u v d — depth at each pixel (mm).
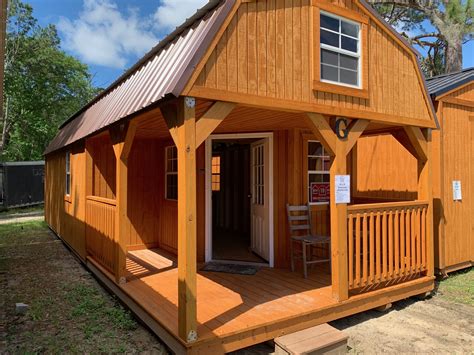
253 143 6570
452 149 6375
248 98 3457
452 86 6227
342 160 4277
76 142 7340
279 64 3717
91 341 3830
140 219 7301
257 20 3580
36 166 19875
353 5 4410
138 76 4750
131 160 7207
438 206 6090
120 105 4723
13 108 22094
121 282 4883
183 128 3119
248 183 9156
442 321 4461
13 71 21359
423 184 5301
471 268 6926
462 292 5559
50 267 7043
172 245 6883
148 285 4836
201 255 6148
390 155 6785
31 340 3861
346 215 4289
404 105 4969
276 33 3715
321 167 6148
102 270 5535
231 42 3383
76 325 4250
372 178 7125
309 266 5875
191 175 3154
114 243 5074
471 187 6766
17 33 21922
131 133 4453
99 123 5512
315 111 3980
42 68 22219
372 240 4547
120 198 4852
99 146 7016
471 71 7055
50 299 5156
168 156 7172
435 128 5387
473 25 12969
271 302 4145
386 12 15938
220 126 5504
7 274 6527
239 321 3559
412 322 4434
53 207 11141
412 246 5023
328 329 3678
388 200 6781
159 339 3826
